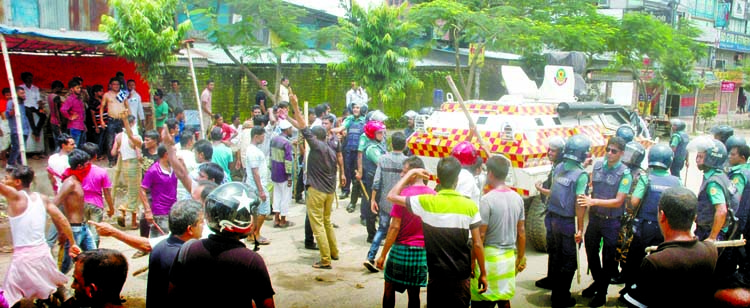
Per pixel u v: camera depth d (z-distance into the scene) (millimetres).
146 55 11250
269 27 16094
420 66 22188
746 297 3396
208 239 3113
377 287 6375
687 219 3297
